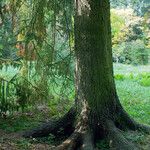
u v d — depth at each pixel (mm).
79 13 8047
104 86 8156
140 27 31219
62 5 9867
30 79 10203
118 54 32344
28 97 10016
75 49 8234
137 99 14031
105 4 8117
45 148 7883
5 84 10320
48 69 10195
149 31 31297
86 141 7688
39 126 8617
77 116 8188
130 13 31266
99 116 8078
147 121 10703
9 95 9727
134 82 19172
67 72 10164
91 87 8062
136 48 32250
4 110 9812
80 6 8023
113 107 8266
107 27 8203
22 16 10625
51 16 10047
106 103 8172
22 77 9953
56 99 11797
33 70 10352
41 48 10117
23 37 10414
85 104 8086
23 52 10203
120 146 7578
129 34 31797
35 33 9844
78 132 7926
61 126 8422
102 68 8117
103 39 8086
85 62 8078
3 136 8469
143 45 32344
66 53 10484
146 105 12875
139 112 11734
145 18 23078
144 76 20906
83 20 8008
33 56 10117
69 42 10203
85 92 8094
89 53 8047
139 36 32062
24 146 7875
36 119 10188
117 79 19812
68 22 10203
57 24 10375
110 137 7801
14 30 10523
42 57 10172
